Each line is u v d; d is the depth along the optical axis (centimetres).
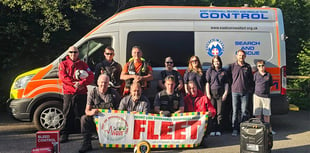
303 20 1423
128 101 595
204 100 626
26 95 692
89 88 678
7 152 582
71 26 1157
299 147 607
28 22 1084
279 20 755
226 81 694
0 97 1073
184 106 635
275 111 736
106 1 1253
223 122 750
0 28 1042
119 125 582
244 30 741
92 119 587
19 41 1077
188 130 593
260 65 691
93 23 1168
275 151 582
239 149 593
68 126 659
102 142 577
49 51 1123
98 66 664
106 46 720
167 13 730
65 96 640
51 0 1012
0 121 888
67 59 642
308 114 995
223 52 735
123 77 656
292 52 1393
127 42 716
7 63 1075
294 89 1135
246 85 689
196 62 685
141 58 672
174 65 722
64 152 583
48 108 696
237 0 1435
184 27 728
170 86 614
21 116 690
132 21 721
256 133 516
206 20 736
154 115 590
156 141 588
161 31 723
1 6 1052
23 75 711
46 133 458
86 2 1070
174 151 586
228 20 742
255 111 701
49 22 1023
